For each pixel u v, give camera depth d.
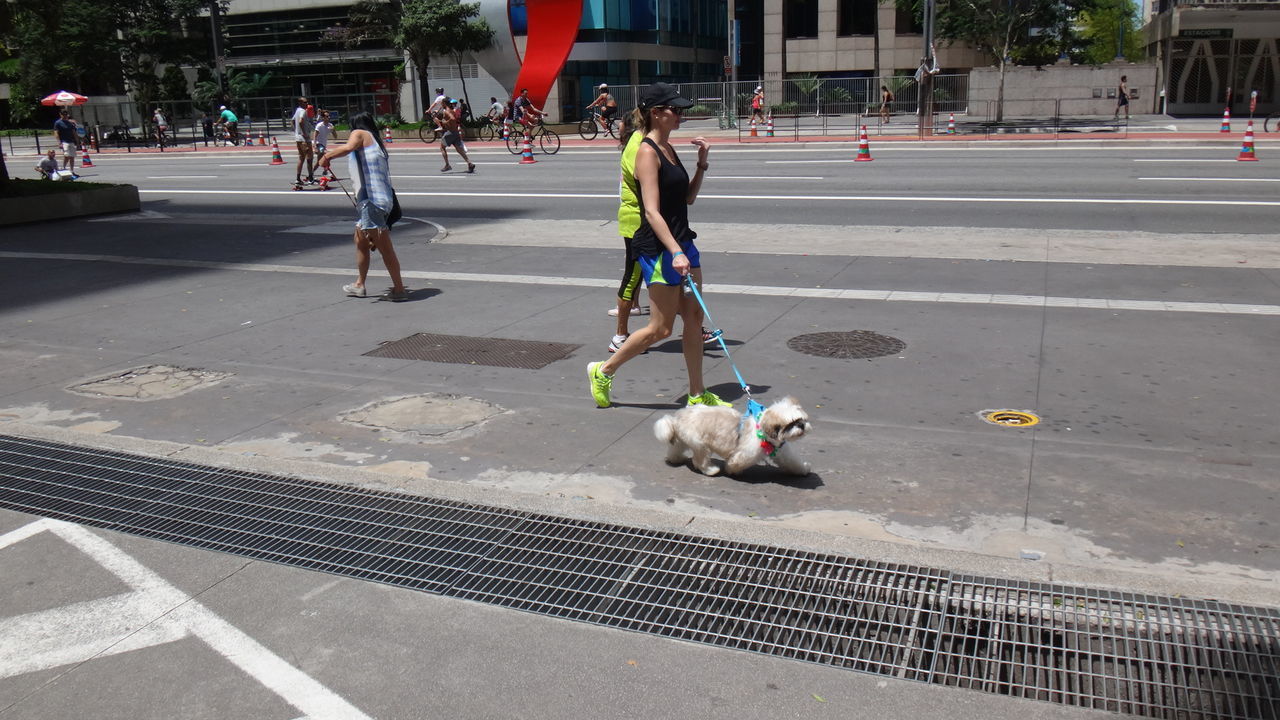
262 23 58.84
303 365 7.38
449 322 8.59
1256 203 14.70
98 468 5.41
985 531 4.32
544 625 3.74
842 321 8.10
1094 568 3.87
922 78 30.77
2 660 3.57
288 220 16.03
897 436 5.50
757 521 4.46
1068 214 14.20
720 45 65.25
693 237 5.91
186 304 9.62
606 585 4.02
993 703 3.22
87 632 3.75
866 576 3.93
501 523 4.58
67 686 3.41
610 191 19.20
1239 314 7.89
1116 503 4.55
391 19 43.53
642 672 3.42
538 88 42.53
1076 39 34.81
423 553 4.34
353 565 4.25
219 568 4.25
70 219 16.55
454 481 5.06
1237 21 38.97
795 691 3.29
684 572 4.08
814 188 18.22
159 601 3.97
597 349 7.58
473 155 30.67
